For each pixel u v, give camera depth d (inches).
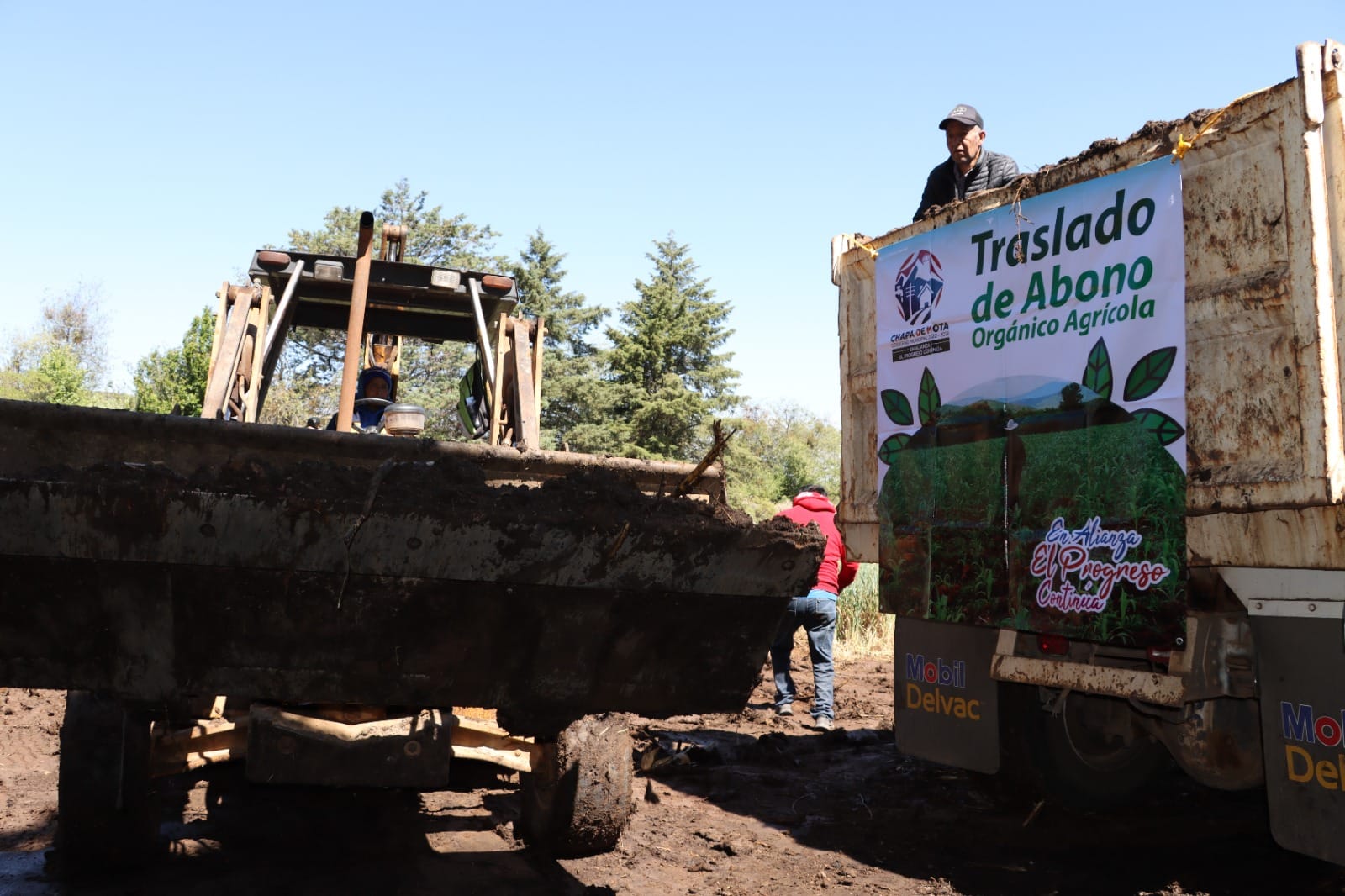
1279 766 134.9
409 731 123.6
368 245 170.1
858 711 316.2
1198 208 142.3
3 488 102.0
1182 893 151.4
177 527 105.7
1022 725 183.2
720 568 120.3
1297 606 132.2
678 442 1985.7
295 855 164.6
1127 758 193.3
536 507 112.0
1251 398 133.9
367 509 106.9
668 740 272.2
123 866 151.4
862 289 214.4
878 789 223.1
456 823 187.2
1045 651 167.3
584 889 153.4
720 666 129.3
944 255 188.1
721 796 215.3
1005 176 233.1
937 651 191.9
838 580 295.9
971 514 178.4
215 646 114.6
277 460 118.4
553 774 166.1
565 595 118.1
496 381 207.9
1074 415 159.2
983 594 175.3
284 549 108.3
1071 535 158.4
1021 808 188.9
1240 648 145.3
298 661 116.6
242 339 192.5
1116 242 154.0
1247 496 132.6
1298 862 166.6
